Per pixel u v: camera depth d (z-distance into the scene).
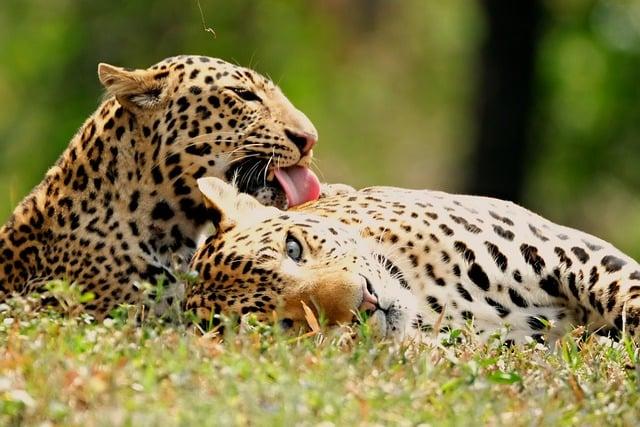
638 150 50.62
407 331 13.17
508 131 50.56
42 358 11.34
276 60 51.91
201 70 16.62
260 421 10.16
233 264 13.34
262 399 10.60
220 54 50.66
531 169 51.19
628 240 48.97
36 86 49.66
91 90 49.31
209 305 13.28
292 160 16.39
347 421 10.38
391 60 58.97
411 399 10.91
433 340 13.28
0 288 16.78
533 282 14.98
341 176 55.38
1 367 11.36
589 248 15.04
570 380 11.89
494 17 50.44
